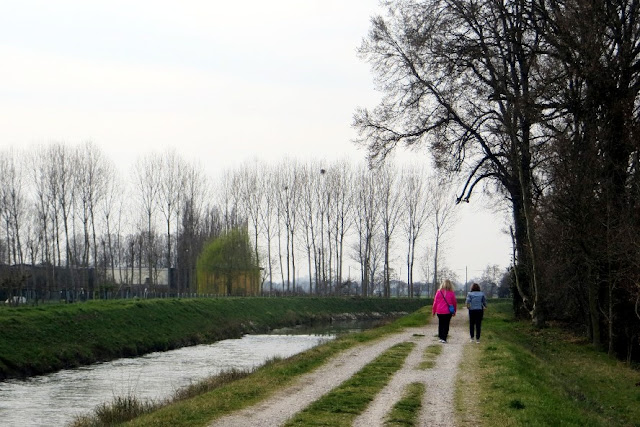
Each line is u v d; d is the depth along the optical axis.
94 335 43.59
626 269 27.38
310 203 106.94
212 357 43.25
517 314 47.81
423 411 15.09
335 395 16.62
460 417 14.48
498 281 135.12
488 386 17.95
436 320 44.34
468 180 42.44
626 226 26.84
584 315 38.34
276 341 56.00
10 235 77.94
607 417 17.91
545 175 37.53
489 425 13.73
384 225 107.19
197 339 54.31
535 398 16.16
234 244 97.31
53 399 27.62
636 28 31.06
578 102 31.95
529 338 36.44
